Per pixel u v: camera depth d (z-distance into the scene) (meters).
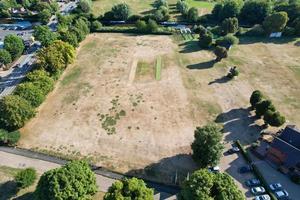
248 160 89.62
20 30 162.12
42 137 97.81
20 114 95.62
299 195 81.44
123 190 70.31
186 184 71.56
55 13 177.88
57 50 123.19
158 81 122.38
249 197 80.44
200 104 111.19
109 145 95.06
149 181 84.62
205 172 71.81
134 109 108.44
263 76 126.25
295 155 85.00
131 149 93.81
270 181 84.69
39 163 89.44
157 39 154.00
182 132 99.69
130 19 171.12
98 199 79.25
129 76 125.31
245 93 116.81
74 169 72.19
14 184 82.50
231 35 145.25
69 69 129.88
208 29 159.75
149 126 101.81
